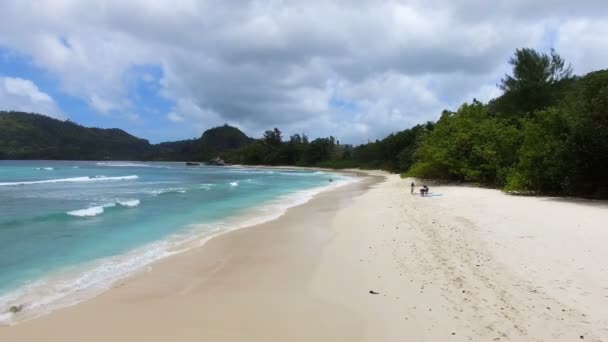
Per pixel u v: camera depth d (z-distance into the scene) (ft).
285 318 22.35
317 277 29.86
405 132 237.86
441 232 40.78
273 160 439.22
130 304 24.91
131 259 36.01
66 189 107.76
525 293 23.18
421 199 71.92
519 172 72.90
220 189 112.57
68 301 25.54
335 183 144.15
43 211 63.87
